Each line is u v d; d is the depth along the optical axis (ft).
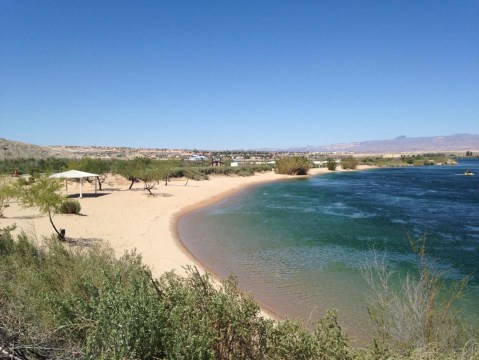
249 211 92.79
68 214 73.61
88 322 13.73
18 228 57.82
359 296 35.91
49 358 12.70
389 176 242.99
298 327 14.83
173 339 12.09
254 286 38.91
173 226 71.15
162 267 42.01
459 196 127.95
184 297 14.93
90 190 125.29
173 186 150.82
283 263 47.47
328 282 40.19
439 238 63.10
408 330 18.06
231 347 14.17
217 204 106.22
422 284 21.79
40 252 28.63
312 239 61.31
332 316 15.79
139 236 59.00
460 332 18.67
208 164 322.34
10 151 310.04
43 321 14.21
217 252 52.60
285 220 79.82
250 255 51.16
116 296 13.42
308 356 13.80
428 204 107.04
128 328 11.94
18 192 63.87
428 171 308.40
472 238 62.95
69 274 20.61
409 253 52.85
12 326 13.91
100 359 11.48
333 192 142.72
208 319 13.79
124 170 132.67
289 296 36.19
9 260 25.27
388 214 88.63
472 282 40.29
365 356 14.48
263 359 13.93
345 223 76.54
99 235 57.06
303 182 194.59
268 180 208.85
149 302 13.42
